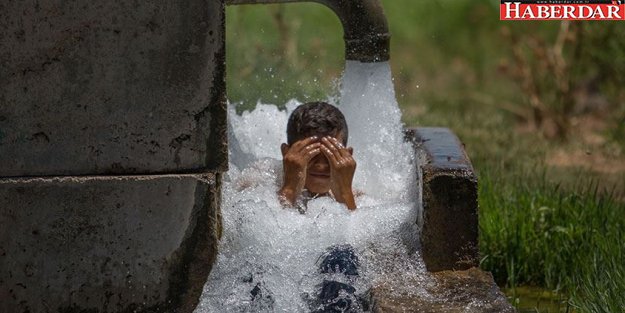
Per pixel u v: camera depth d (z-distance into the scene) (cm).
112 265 965
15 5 926
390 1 3080
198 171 967
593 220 1377
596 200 1511
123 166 956
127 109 949
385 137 1182
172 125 956
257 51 2212
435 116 2183
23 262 957
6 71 934
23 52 932
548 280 1285
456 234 1009
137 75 947
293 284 981
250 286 980
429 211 1005
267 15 2562
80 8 931
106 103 947
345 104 1191
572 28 2200
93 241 960
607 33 2150
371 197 1147
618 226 1353
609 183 1664
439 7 3014
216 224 979
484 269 1318
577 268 1246
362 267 999
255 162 1132
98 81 943
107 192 955
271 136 1273
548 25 2623
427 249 1010
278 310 975
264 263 990
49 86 939
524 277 1319
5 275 957
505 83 2681
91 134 948
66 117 945
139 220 962
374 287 970
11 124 941
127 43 941
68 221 955
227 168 972
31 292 961
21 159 947
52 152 948
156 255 969
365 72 1172
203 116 959
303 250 997
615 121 2045
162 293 975
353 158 1146
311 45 2422
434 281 987
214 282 980
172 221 967
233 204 1013
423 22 3006
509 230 1346
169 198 963
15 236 953
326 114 1098
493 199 1450
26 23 930
